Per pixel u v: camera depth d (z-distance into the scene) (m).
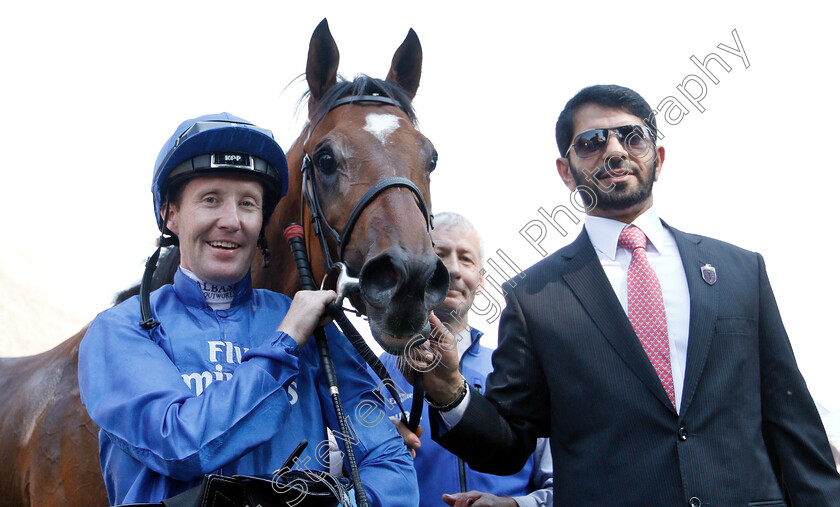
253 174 1.83
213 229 1.78
